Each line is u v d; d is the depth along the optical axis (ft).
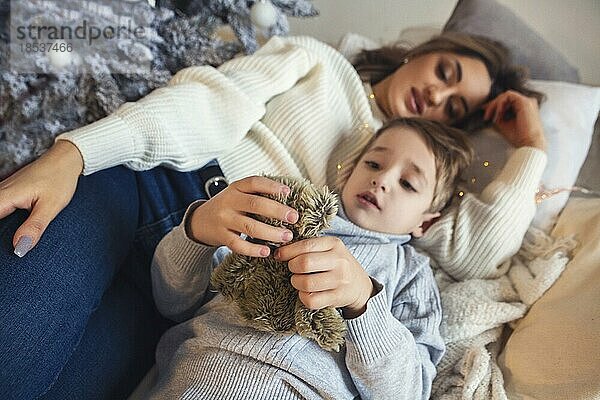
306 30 5.99
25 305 2.75
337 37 5.96
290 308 2.83
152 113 3.61
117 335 3.45
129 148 3.51
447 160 4.09
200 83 4.01
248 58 4.36
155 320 3.77
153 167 3.78
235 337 3.13
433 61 4.87
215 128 3.93
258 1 4.47
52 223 3.03
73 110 3.84
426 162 3.96
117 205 3.41
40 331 2.79
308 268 2.71
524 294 3.90
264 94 4.23
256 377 3.02
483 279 4.12
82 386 3.20
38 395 2.85
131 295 3.65
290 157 4.22
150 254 3.76
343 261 2.79
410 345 3.17
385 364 3.02
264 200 2.78
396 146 3.98
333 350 3.18
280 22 4.74
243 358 3.08
